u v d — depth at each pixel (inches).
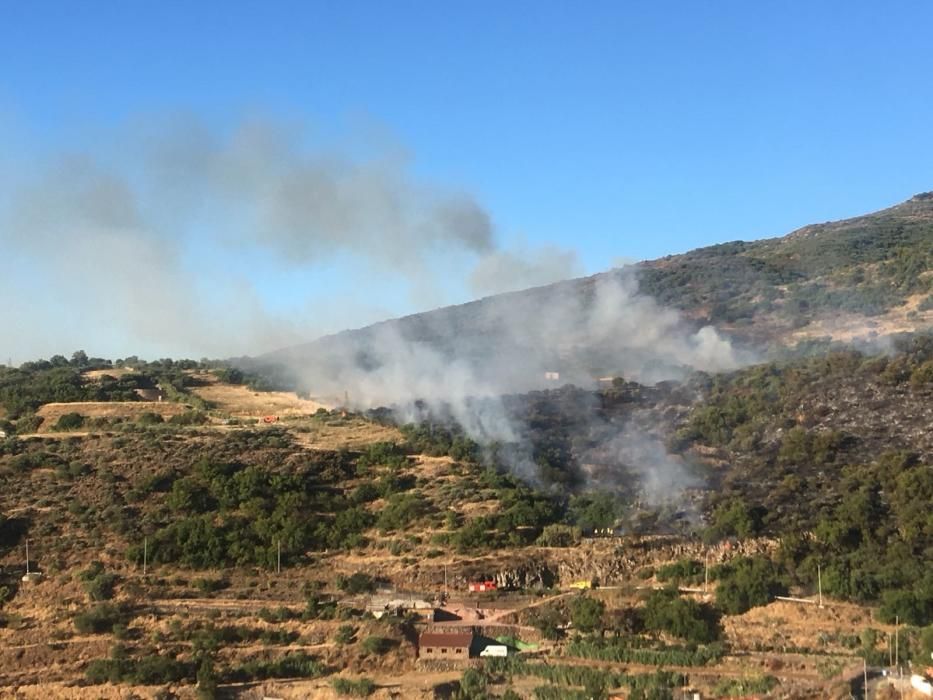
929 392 7386.8
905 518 5738.2
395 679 4805.6
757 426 7381.9
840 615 5024.6
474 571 5595.5
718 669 4670.3
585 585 5487.2
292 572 5733.3
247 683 4813.0
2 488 6525.6
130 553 5753.0
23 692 4768.7
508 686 4677.7
